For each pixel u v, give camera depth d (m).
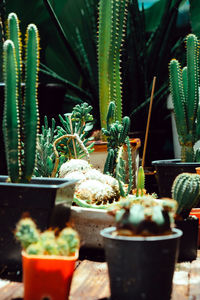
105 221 2.07
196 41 3.01
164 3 5.48
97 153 3.09
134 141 3.10
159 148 5.27
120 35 3.64
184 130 3.08
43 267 1.40
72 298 1.53
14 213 1.78
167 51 5.23
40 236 1.50
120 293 1.41
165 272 1.40
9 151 1.88
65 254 1.44
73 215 2.11
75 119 2.87
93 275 1.80
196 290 1.59
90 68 5.25
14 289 1.62
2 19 3.26
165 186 2.97
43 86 3.86
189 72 3.01
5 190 1.78
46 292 1.40
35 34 1.89
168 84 4.75
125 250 1.39
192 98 3.03
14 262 1.79
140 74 5.09
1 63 3.12
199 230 2.22
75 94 5.70
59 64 5.77
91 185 2.26
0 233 1.80
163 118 5.23
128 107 5.14
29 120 1.90
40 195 1.75
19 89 2.04
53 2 5.24
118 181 2.34
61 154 2.85
